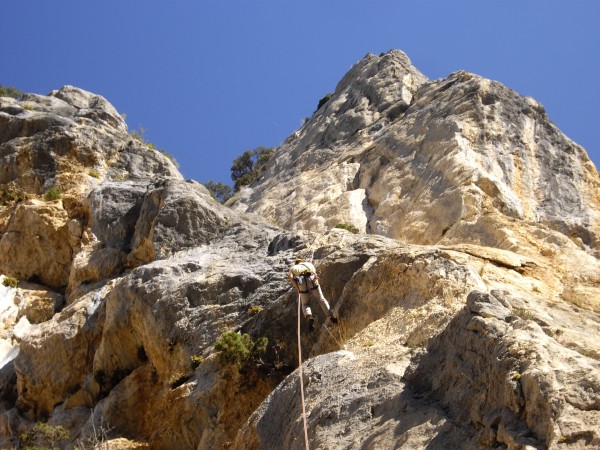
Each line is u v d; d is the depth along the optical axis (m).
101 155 38.50
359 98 37.53
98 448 20.11
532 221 23.22
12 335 30.06
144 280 23.50
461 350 11.33
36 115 39.28
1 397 26.08
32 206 34.50
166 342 21.58
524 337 10.47
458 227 23.36
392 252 17.33
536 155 27.12
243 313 21.16
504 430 9.35
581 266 18.41
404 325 14.74
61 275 33.25
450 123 28.53
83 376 24.83
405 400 11.41
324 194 30.44
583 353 10.77
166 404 19.84
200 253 25.78
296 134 40.66
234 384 18.66
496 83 30.44
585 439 8.45
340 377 13.42
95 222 32.09
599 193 25.44
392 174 28.81
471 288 15.08
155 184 30.28
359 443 11.04
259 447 13.58
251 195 35.69
